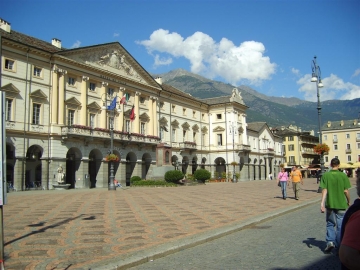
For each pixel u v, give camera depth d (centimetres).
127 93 5584
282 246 1005
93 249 941
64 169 4472
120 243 1015
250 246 1014
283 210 1778
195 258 885
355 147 10812
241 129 8075
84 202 2278
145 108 6119
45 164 4303
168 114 6781
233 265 812
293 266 799
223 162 7981
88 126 4894
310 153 11656
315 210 1911
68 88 4691
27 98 4175
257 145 9119
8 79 3981
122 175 5338
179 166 6938
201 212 1722
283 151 10938
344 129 11019
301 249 966
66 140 4519
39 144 4266
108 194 3091
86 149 4784
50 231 1202
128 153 5634
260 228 1326
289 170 10712
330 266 797
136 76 5919
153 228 1262
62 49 4944
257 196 2759
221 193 3133
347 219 373
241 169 8069
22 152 4066
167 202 2253
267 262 834
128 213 1681
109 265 780
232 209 1850
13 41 4000
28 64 4222
